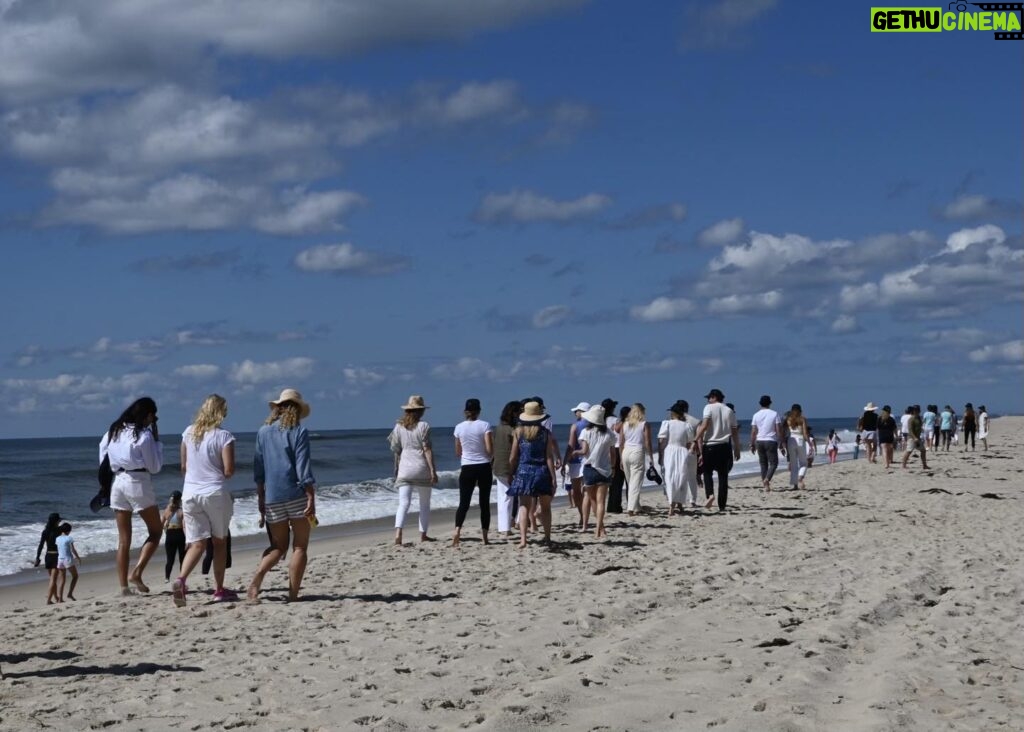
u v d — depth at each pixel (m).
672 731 5.43
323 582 10.91
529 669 6.86
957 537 14.55
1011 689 6.34
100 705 6.05
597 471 14.42
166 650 7.63
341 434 156.25
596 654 7.29
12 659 7.38
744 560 12.05
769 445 21.78
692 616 8.59
